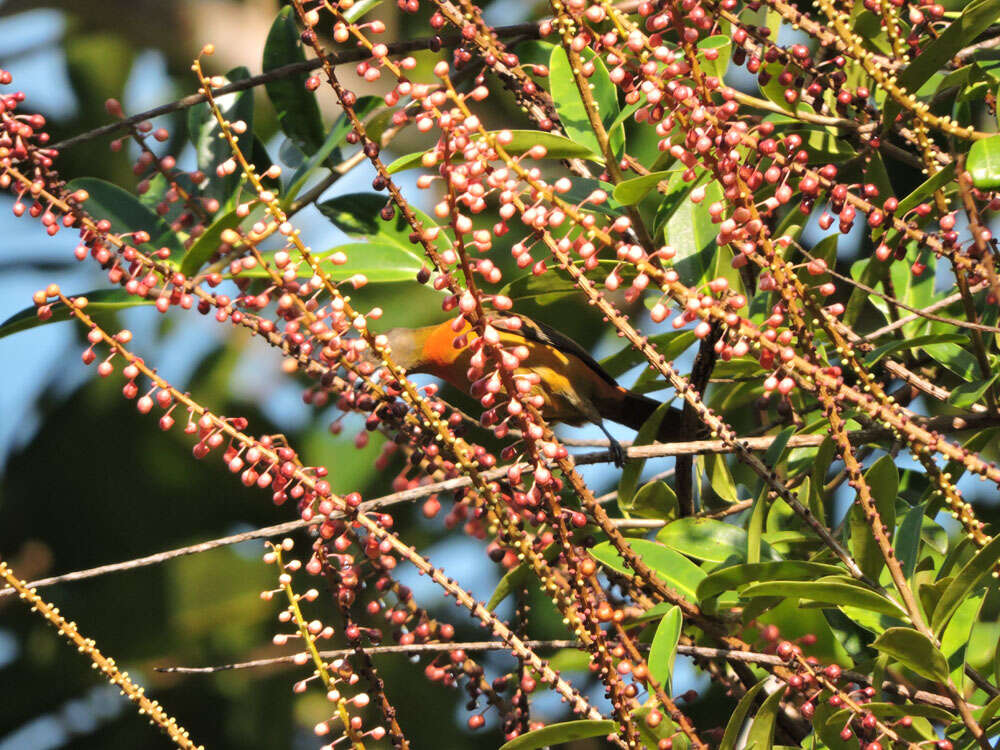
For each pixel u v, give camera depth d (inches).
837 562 177.0
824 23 217.3
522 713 182.9
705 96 155.5
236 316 178.1
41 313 159.3
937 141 226.4
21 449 433.4
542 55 243.6
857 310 223.9
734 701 312.8
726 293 164.6
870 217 167.9
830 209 169.5
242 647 401.1
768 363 157.6
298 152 252.8
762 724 158.1
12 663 401.7
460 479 173.0
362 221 229.5
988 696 167.2
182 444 428.1
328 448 406.3
